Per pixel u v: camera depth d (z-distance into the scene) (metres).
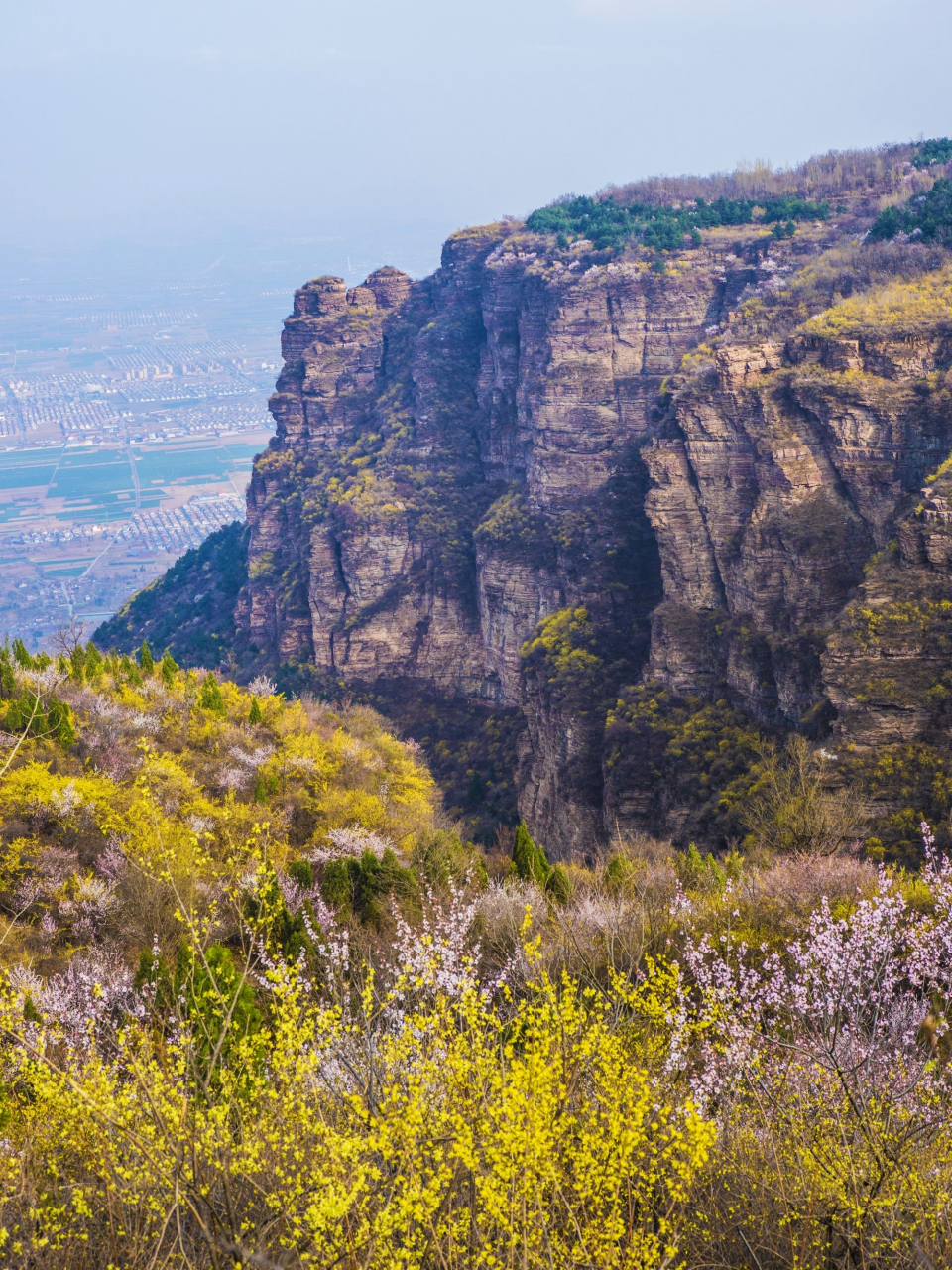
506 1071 11.88
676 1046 14.95
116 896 42.03
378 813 64.12
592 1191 11.24
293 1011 13.31
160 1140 11.58
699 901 34.50
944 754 64.00
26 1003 24.89
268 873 18.02
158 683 74.81
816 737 74.69
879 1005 19.28
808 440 89.75
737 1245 13.18
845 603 85.06
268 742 69.06
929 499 74.12
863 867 40.28
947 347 87.00
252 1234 11.90
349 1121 12.34
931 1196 13.07
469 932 31.42
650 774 88.00
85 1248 12.70
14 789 49.81
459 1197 12.05
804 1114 14.79
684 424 95.31
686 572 96.50
